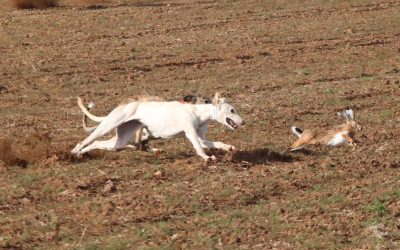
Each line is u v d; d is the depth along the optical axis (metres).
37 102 20.86
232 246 10.77
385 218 11.77
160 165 14.30
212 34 29.00
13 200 12.59
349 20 31.36
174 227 11.38
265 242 10.91
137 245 10.76
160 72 24.11
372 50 26.80
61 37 28.59
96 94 21.67
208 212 12.06
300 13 32.69
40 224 11.57
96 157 14.96
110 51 26.53
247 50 26.72
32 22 30.91
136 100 15.10
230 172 13.85
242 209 12.16
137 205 12.27
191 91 21.84
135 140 14.99
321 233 11.23
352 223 11.59
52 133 17.41
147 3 35.44
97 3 35.28
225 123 14.28
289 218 11.75
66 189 13.05
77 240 10.99
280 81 22.91
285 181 13.44
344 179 13.77
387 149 15.73
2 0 35.47
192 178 13.59
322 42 27.94
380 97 21.00
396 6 33.91
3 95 21.59
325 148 15.75
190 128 14.20
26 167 14.41
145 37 28.59
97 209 12.15
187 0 35.91
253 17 31.97
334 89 21.73
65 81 23.03
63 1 35.56
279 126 18.03
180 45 27.39
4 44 27.64
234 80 23.16
